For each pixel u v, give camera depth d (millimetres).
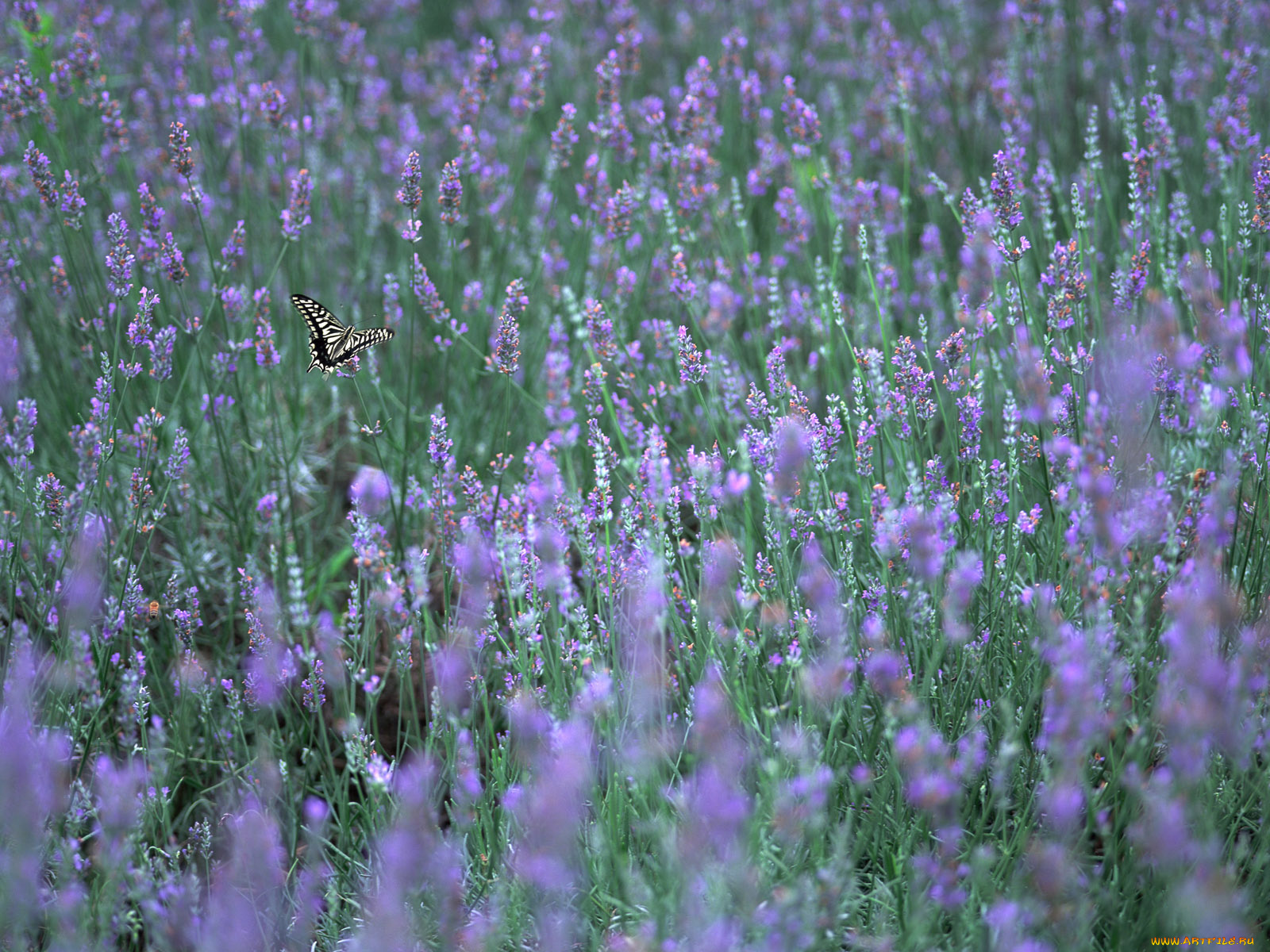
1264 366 5926
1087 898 4262
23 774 4070
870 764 4906
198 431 7410
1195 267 5984
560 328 7266
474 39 12188
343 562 7438
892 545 4816
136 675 5395
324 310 6672
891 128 9258
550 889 4461
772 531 5473
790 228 8031
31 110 7496
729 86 9922
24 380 7629
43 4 9859
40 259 8125
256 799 4871
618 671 5055
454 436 7898
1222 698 3844
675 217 8164
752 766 4809
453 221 6855
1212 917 3598
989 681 5203
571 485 5797
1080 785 4449
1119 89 9406
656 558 4922
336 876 5258
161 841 5590
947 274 8023
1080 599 4965
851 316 7789
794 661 4688
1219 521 4406
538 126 10703
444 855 4289
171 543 7500
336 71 10844
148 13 10477
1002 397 6961
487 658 6031
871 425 5777
